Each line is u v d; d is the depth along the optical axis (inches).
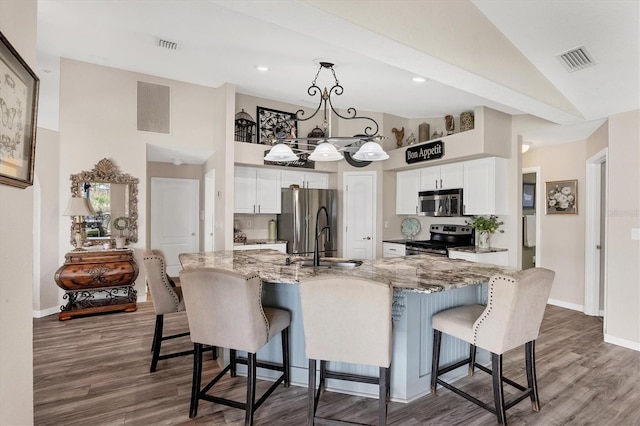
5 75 42.1
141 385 101.7
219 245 196.5
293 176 223.8
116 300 175.5
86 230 174.2
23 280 49.6
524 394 89.3
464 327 87.6
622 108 134.5
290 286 102.7
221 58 149.5
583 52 109.9
